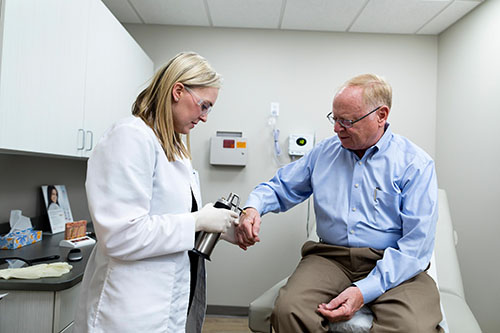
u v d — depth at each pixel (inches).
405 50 109.3
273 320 47.0
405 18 98.7
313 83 108.7
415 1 89.8
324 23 103.7
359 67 109.0
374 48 109.3
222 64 109.2
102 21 72.1
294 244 107.0
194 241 36.1
